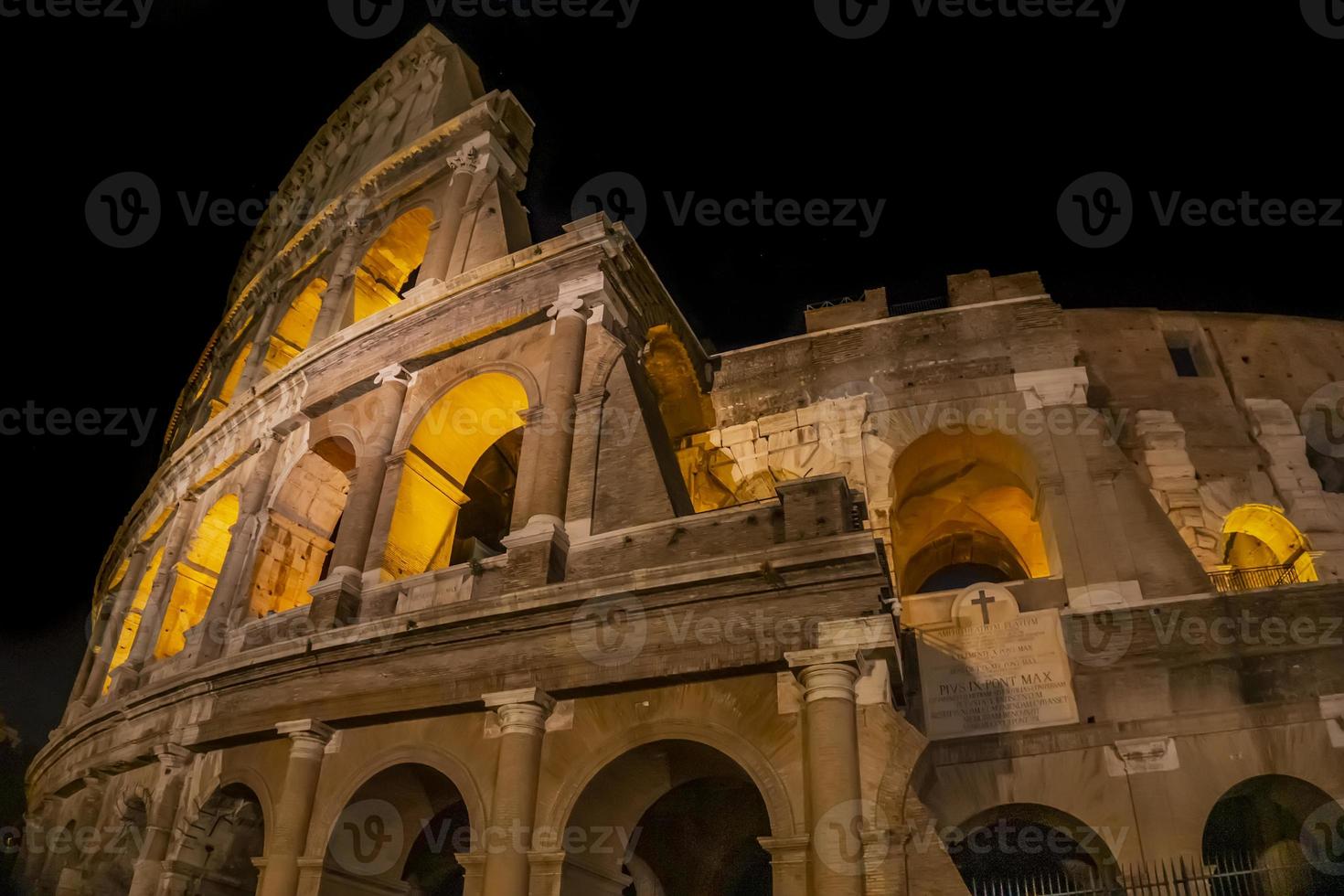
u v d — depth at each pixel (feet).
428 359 99.30
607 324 89.66
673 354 106.52
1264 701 76.79
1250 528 98.63
